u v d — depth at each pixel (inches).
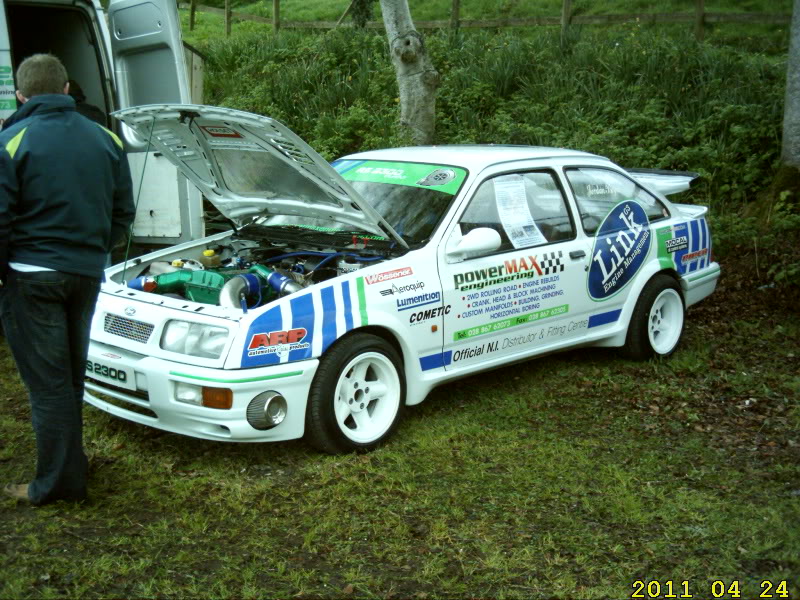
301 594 125.3
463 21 587.5
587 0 681.0
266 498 155.7
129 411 172.6
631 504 155.9
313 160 164.6
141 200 277.3
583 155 228.4
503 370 232.1
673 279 245.1
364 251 186.9
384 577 130.9
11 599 119.3
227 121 167.8
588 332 223.1
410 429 190.2
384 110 441.4
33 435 180.2
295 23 660.7
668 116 426.3
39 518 144.0
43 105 137.7
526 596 127.2
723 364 241.8
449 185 196.5
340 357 169.2
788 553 140.0
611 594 127.7
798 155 350.6
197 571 130.6
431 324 184.9
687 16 543.2
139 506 151.2
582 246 217.3
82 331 144.9
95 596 122.3
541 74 471.5
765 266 317.4
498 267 197.0
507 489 162.9
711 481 168.9
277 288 179.0
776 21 526.9
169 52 264.8
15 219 136.0
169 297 176.7
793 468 175.2
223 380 155.9
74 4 267.6
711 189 377.7
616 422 199.8
